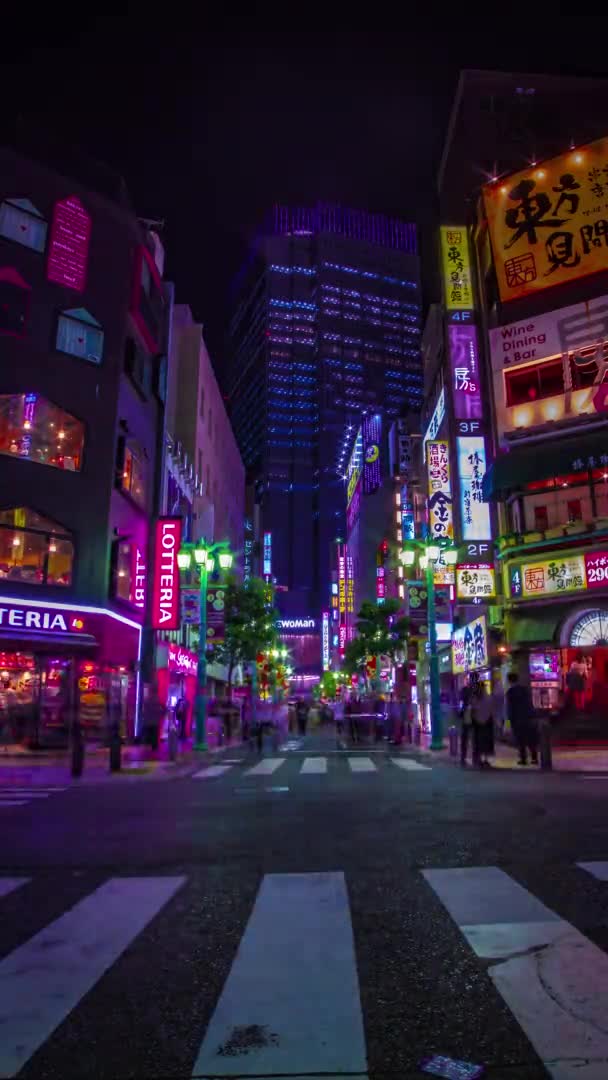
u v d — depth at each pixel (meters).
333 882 6.07
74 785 14.27
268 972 4.00
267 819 9.49
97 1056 3.05
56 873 6.58
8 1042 3.19
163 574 31.62
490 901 5.37
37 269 26.58
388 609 55.75
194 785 13.94
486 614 29.44
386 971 3.99
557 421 27.22
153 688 24.67
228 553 26.47
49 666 24.77
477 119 35.28
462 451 30.55
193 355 48.38
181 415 47.38
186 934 4.76
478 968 4.00
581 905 5.20
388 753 22.86
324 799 11.34
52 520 25.47
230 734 32.16
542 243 29.02
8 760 20.48
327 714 56.59
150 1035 3.25
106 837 8.36
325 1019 3.37
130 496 29.48
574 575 25.27
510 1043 3.10
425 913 5.11
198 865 6.84
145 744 24.38
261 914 5.17
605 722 23.81
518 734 16.97
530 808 9.95
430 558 25.73
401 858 6.96
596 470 26.22
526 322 28.83
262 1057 3.00
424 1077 2.83
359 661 67.94
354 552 115.25
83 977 3.98
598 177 28.70
